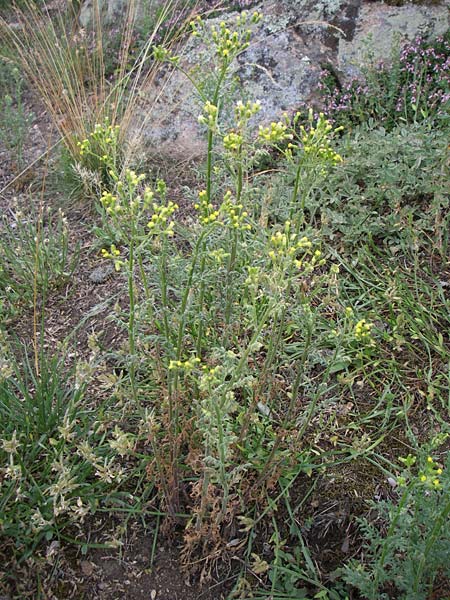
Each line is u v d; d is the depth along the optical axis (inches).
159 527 86.8
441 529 69.9
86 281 127.1
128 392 86.0
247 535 86.1
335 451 90.3
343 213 128.0
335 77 162.1
